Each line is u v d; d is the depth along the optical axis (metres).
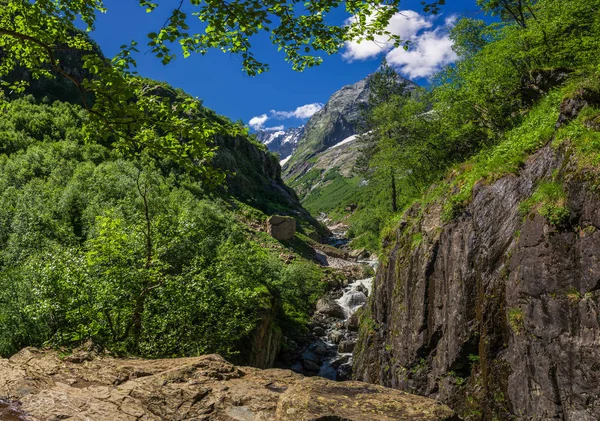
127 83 7.20
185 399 5.79
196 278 14.84
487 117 24.47
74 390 6.19
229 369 6.90
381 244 24.36
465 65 25.42
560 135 12.02
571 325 9.54
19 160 40.53
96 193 37.19
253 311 23.08
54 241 24.17
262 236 56.69
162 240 15.41
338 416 4.89
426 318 16.20
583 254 9.48
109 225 14.11
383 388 5.90
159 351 13.44
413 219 20.66
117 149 8.80
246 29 7.86
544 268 10.48
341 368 28.84
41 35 8.62
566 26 20.09
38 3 9.16
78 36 10.30
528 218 11.48
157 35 6.99
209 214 43.97
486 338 12.59
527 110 20.92
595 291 9.08
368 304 24.59
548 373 10.03
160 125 8.03
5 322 11.25
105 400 5.86
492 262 12.95
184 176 58.56
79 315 11.05
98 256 13.19
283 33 8.30
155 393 5.98
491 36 27.50
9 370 6.85
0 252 23.20
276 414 5.30
